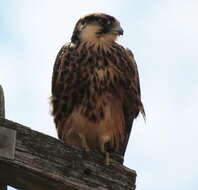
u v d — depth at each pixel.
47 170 6.66
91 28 11.63
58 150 6.83
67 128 11.10
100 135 10.99
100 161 7.10
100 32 11.55
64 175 6.78
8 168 6.49
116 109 11.08
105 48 11.30
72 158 6.91
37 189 6.82
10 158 6.43
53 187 6.80
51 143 6.80
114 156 8.32
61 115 11.12
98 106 10.91
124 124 11.30
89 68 10.98
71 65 11.05
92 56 11.10
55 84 11.16
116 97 11.08
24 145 6.60
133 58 11.55
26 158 6.57
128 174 7.22
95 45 11.30
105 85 10.97
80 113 10.95
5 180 6.67
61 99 11.06
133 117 11.40
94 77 10.94
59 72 11.10
